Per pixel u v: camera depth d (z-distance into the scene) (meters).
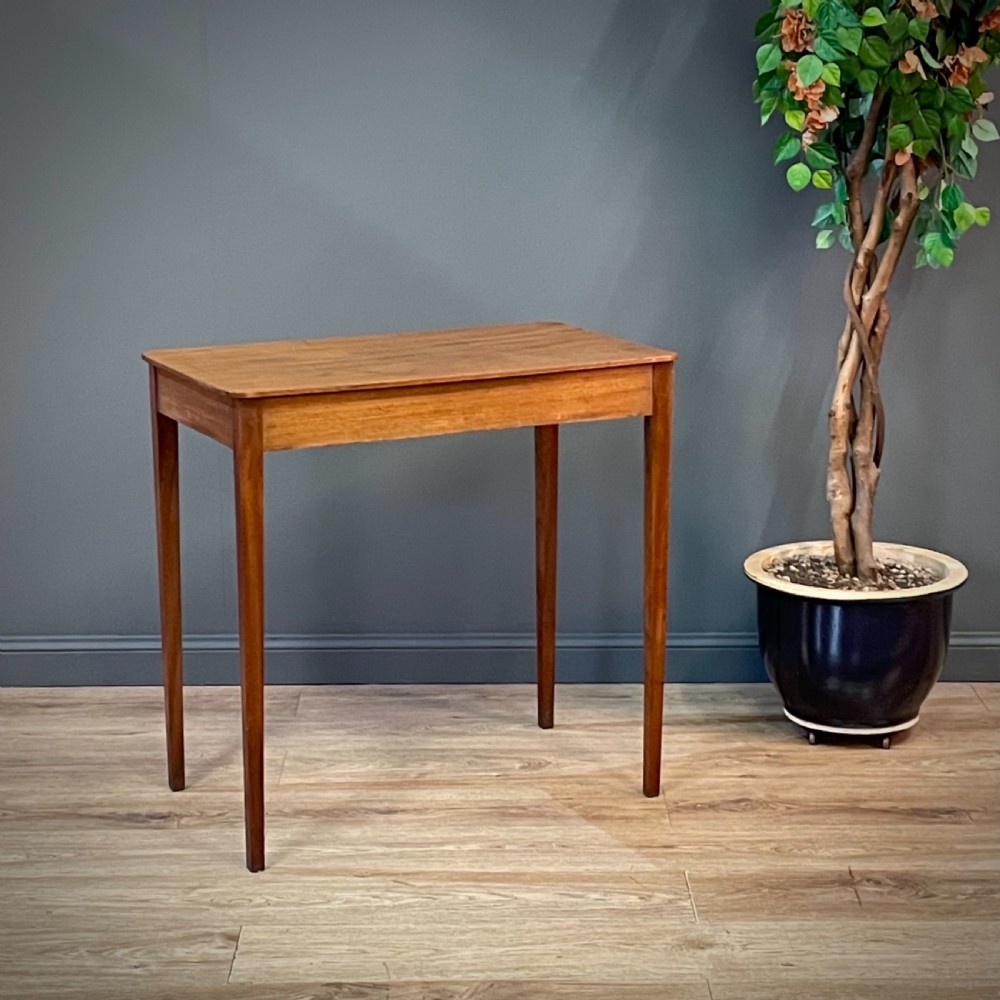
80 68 3.24
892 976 2.36
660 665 2.90
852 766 3.08
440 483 3.44
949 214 2.99
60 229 3.31
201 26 3.23
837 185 3.11
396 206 3.33
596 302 3.38
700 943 2.45
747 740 3.21
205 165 3.29
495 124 3.29
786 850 2.73
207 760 3.12
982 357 3.40
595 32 3.26
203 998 2.30
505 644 3.51
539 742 3.20
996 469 3.45
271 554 3.46
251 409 2.49
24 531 3.45
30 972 2.37
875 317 3.13
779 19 2.94
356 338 2.98
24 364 3.38
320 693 3.47
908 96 2.88
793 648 3.10
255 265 3.34
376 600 3.50
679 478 3.46
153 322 3.37
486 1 3.24
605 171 3.32
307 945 2.45
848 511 3.20
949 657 3.52
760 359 3.40
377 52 3.25
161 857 2.72
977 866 2.68
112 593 3.49
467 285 3.37
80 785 3.01
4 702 3.42
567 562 3.49
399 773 3.05
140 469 3.43
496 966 2.39
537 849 2.75
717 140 3.31
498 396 2.67
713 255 3.36
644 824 2.84
